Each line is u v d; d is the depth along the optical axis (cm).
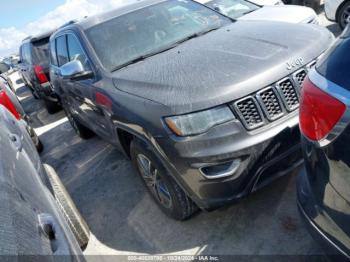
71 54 408
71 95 444
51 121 759
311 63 250
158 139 237
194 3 412
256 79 231
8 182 138
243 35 304
